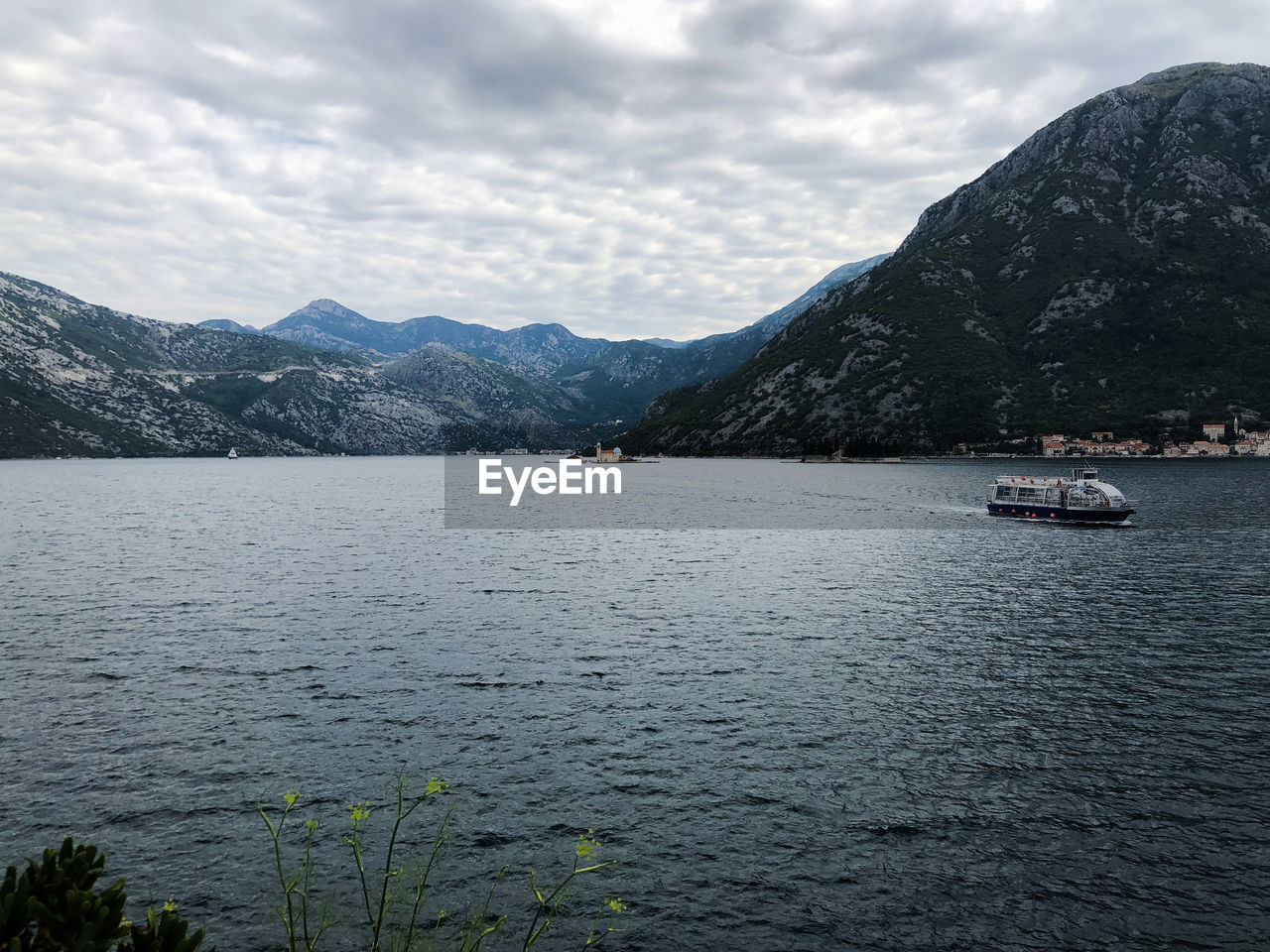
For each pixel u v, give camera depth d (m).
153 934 6.89
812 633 39.00
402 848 18.72
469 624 40.81
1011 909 16.48
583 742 24.91
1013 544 74.50
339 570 59.03
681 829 19.66
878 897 16.91
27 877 6.63
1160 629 39.53
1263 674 31.53
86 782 21.80
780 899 16.88
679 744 24.77
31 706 27.80
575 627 40.19
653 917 16.27
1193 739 24.88
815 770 22.88
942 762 23.38
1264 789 21.38
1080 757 23.62
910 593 49.84
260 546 74.00
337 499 148.62
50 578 54.88
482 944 15.29
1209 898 16.69
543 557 67.19
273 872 17.66
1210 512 101.44
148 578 54.97
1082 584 52.62
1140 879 17.42
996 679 31.14
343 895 16.81
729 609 44.91
